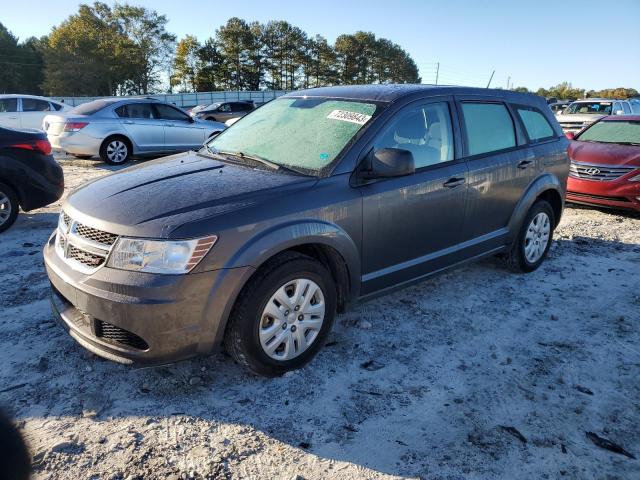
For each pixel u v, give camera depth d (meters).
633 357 3.55
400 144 3.70
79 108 11.47
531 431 2.78
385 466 2.50
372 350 3.56
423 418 2.86
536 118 5.08
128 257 2.70
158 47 86.00
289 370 3.21
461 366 3.39
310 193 3.16
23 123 14.83
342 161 3.38
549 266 5.34
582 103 18.75
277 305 3.06
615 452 2.64
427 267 3.99
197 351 2.83
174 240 2.67
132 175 3.46
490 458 2.57
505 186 4.50
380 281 3.67
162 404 2.91
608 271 5.21
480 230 4.40
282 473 2.45
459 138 4.13
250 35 84.75
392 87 4.09
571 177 7.89
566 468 2.52
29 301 4.12
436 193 3.86
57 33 78.06
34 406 2.85
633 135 8.41
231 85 86.75
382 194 3.49
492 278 4.94
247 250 2.83
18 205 6.15
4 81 88.62
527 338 3.79
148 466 2.46
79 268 2.87
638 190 7.21
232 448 2.59
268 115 4.25
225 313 2.83
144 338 2.69
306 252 3.40
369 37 94.19
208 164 3.63
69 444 2.57
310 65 91.00
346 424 2.79
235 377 3.19
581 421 2.87
